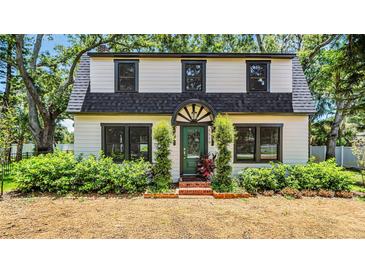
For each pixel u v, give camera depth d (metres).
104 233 5.43
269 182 9.17
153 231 5.55
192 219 6.34
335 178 9.15
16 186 9.36
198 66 11.49
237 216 6.59
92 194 8.81
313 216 6.61
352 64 12.50
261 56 11.30
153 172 9.80
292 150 11.05
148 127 10.96
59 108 16.19
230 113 10.81
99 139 10.87
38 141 15.84
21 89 20.69
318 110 24.42
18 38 14.11
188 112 10.71
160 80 11.29
